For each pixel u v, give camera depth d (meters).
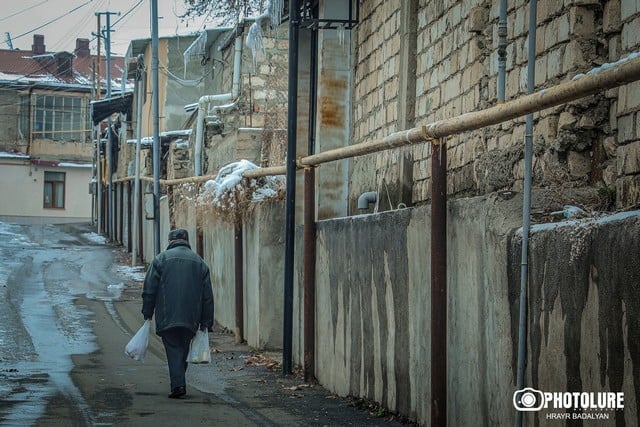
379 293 11.25
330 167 16.23
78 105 72.88
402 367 10.51
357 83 16.31
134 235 37.31
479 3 11.19
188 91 45.66
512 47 10.15
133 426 10.01
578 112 8.62
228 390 13.25
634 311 5.97
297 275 15.41
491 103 10.80
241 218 19.44
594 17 8.69
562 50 8.92
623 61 6.29
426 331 9.81
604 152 8.54
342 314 12.76
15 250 43.00
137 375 14.46
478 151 10.88
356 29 16.38
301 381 14.21
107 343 18.86
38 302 26.08
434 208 9.21
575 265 6.71
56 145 72.56
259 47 27.03
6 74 73.06
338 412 11.28
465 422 8.84
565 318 6.85
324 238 13.70
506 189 9.94
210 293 12.77
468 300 8.77
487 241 8.30
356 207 15.86
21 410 10.77
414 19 13.61
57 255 41.62
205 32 37.12
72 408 11.07
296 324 15.45
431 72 12.99
